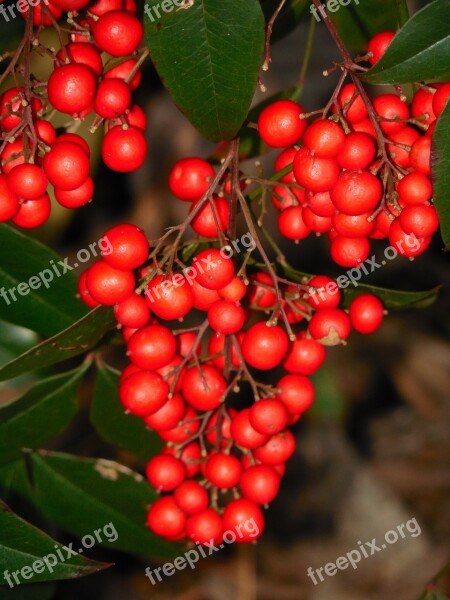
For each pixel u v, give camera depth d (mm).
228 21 234
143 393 251
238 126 244
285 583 425
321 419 419
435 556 434
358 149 237
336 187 241
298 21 285
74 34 256
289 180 266
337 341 255
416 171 240
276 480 258
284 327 270
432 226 238
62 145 240
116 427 283
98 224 429
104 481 286
